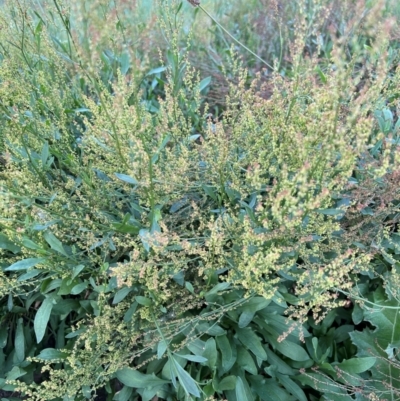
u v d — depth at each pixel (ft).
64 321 6.42
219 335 5.78
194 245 5.07
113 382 6.51
